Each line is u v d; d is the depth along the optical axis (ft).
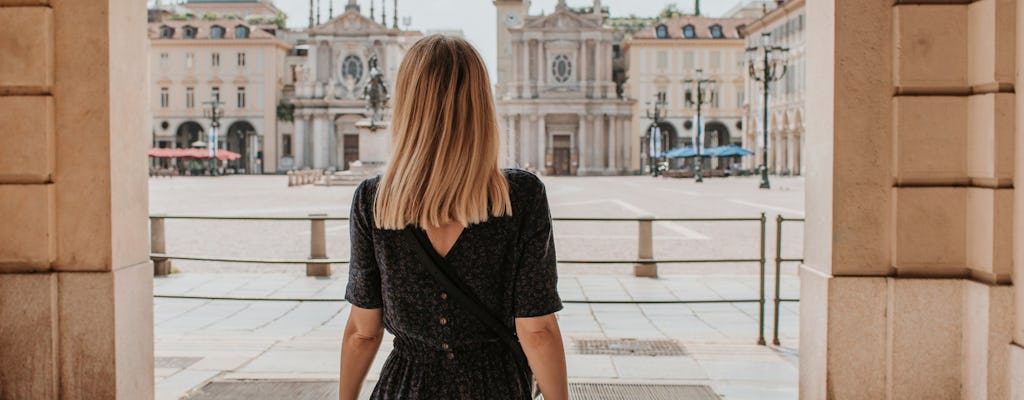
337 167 266.57
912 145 12.50
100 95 12.14
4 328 12.23
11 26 12.00
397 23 267.80
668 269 39.88
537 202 6.89
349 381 7.41
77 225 12.26
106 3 12.08
